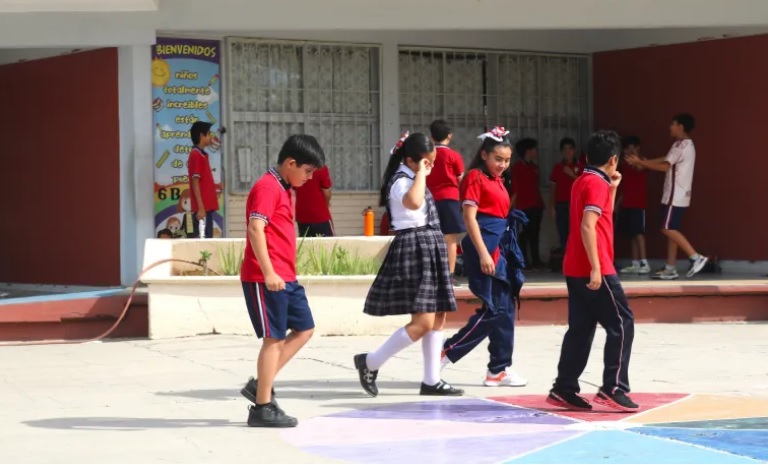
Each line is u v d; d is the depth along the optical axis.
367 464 5.89
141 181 13.89
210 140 14.01
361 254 12.22
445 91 16.38
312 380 8.81
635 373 9.03
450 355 8.32
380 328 11.63
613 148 7.14
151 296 11.30
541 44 16.84
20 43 13.45
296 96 15.39
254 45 15.02
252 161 15.05
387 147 15.91
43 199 14.86
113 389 8.41
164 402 7.83
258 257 6.67
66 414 7.39
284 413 6.94
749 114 15.51
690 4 14.54
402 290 7.73
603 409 7.41
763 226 15.42
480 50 16.48
